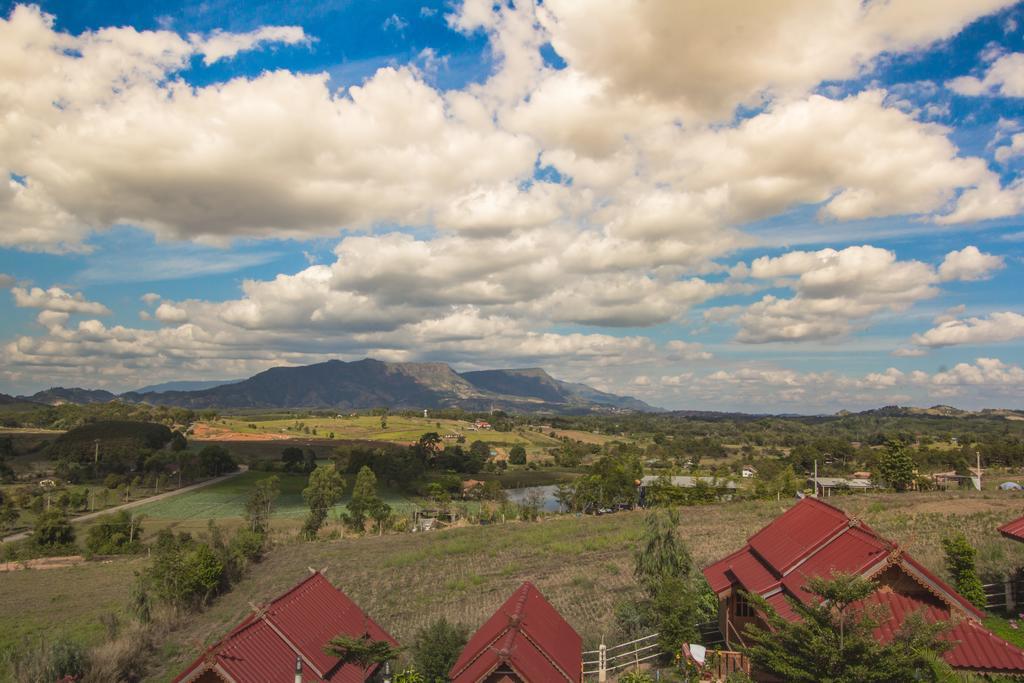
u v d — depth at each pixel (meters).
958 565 31.41
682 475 131.75
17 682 30.97
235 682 20.45
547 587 48.78
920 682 19.30
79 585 72.19
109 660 33.78
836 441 197.38
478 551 67.75
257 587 59.22
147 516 127.50
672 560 36.75
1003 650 21.95
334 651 24.20
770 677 23.94
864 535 25.48
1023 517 31.19
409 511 125.31
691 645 27.19
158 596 49.62
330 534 98.75
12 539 110.75
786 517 31.89
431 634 28.62
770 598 26.08
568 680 24.42
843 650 18.88
